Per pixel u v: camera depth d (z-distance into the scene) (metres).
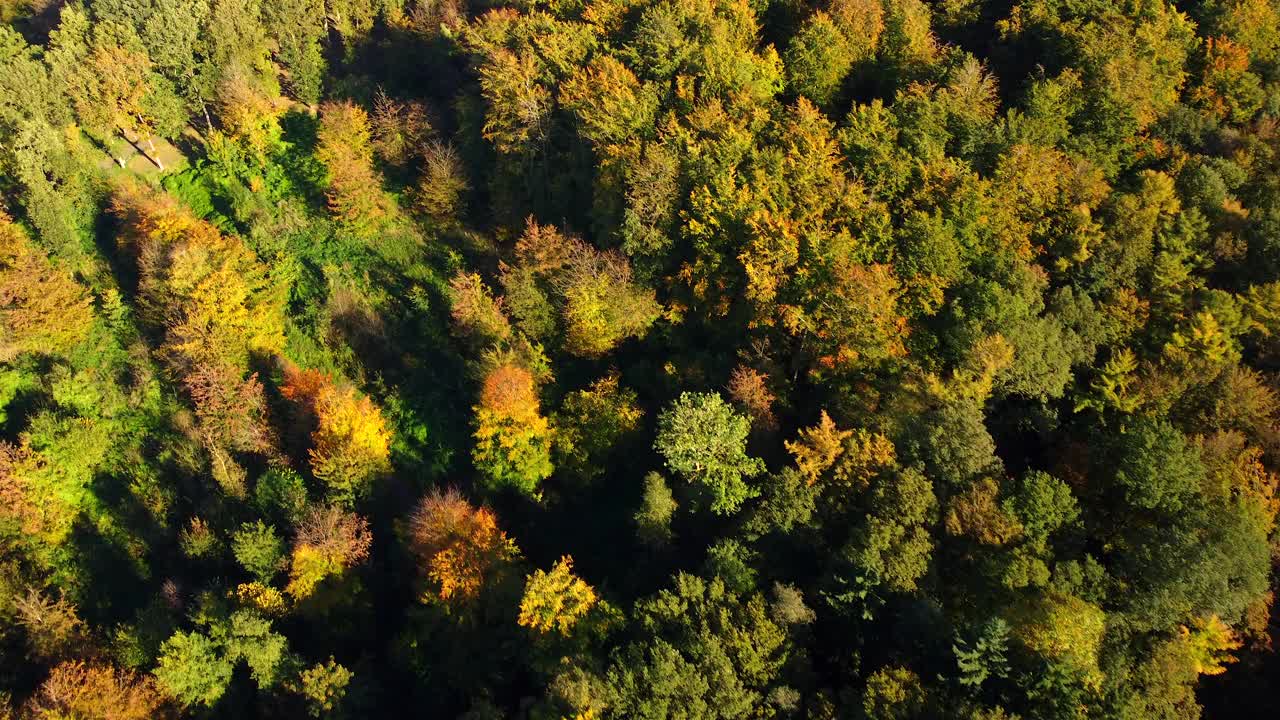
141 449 80.88
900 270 71.12
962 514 56.47
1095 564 54.47
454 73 112.56
